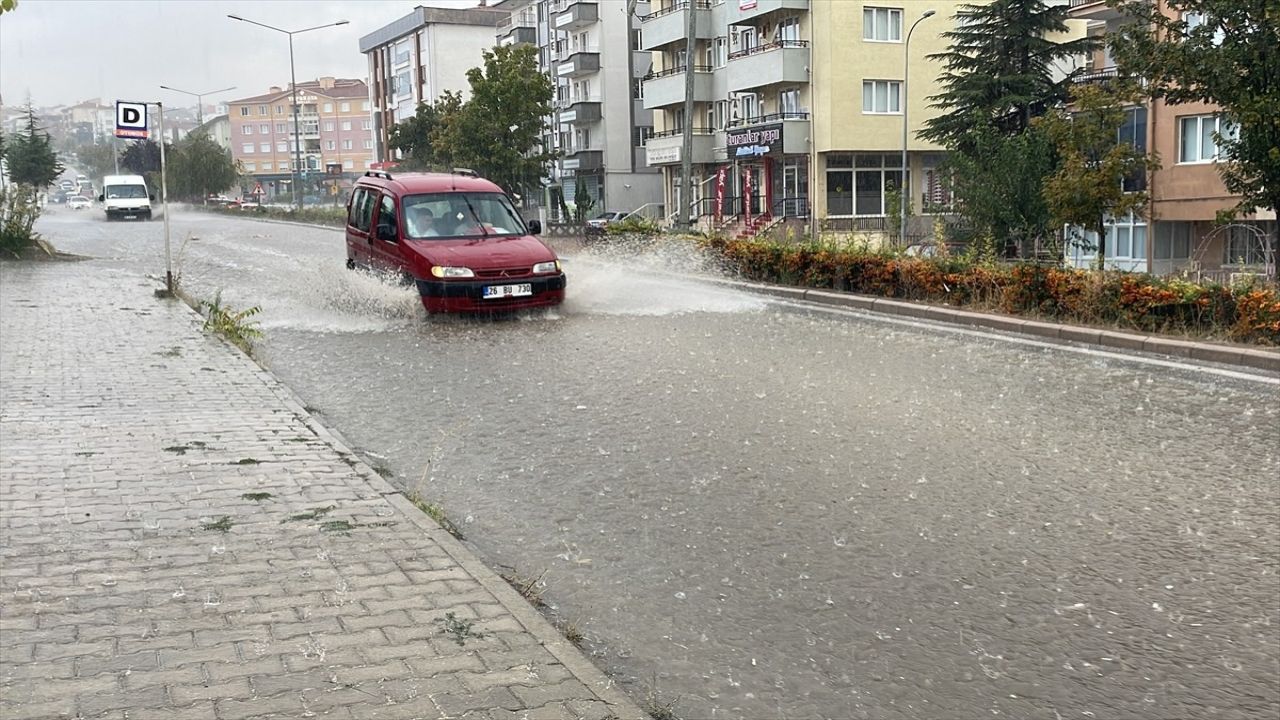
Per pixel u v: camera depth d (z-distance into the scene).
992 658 4.46
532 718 3.60
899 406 9.23
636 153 71.62
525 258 15.35
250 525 5.70
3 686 3.77
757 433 8.31
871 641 4.63
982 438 8.06
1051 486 6.82
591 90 71.94
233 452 7.27
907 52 46.72
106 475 6.65
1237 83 20.50
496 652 4.12
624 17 70.44
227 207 75.19
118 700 3.67
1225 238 34.78
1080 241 30.31
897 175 53.06
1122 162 26.84
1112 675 4.32
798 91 52.62
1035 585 5.22
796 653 4.52
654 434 8.33
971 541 5.83
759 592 5.17
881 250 18.17
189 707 3.63
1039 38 40.78
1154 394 9.56
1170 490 6.70
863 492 6.74
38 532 5.54
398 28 97.62
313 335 13.88
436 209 16.38
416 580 4.89
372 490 6.42
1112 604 4.99
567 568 5.53
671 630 4.76
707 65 60.06
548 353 12.27
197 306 16.19
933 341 12.92
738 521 6.22
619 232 31.14
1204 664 4.40
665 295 18.17
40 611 4.48
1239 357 10.98
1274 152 20.19
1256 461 7.32
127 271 23.19
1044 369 10.90
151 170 109.88
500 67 51.44
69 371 10.34
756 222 50.12
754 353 12.16
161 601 4.61
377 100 106.06
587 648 4.57
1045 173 30.06
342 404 9.68
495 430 8.57
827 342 12.95
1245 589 5.14
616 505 6.56
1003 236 30.44
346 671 3.93
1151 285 12.85
